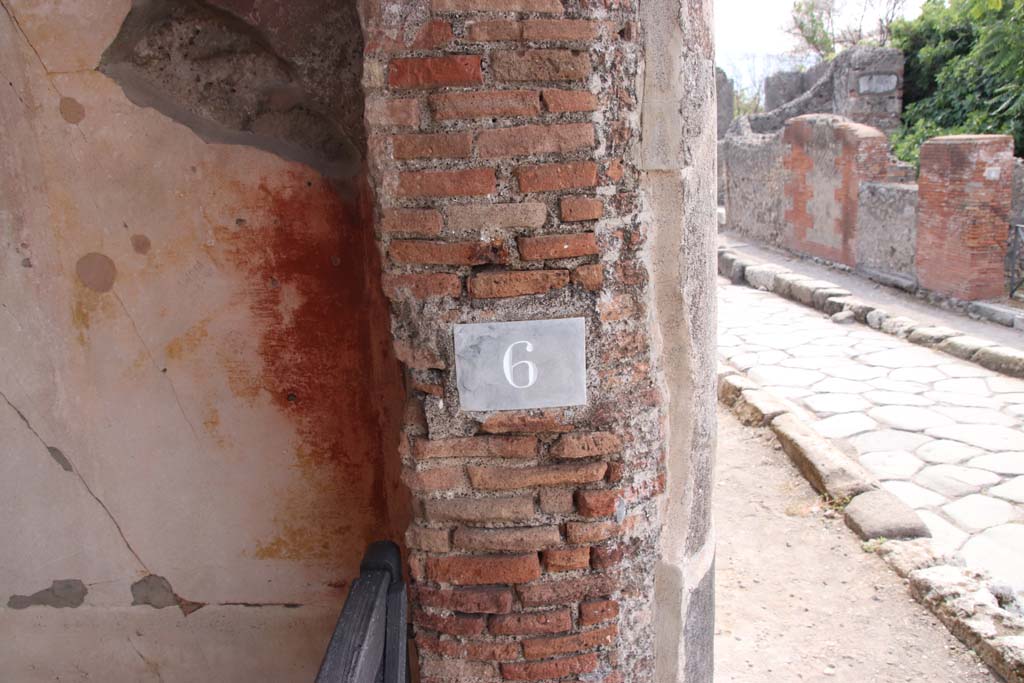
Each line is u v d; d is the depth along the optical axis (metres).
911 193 9.39
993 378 6.23
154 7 1.94
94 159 2.04
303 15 1.91
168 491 2.28
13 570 2.35
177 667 2.43
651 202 1.79
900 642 3.13
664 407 1.91
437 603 1.86
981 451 4.91
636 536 1.88
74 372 2.19
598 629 1.87
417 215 1.66
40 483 2.28
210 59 1.99
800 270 11.38
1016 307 8.05
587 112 1.64
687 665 2.14
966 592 3.24
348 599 1.75
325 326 2.14
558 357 1.72
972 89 12.31
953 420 5.43
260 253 2.10
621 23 1.64
